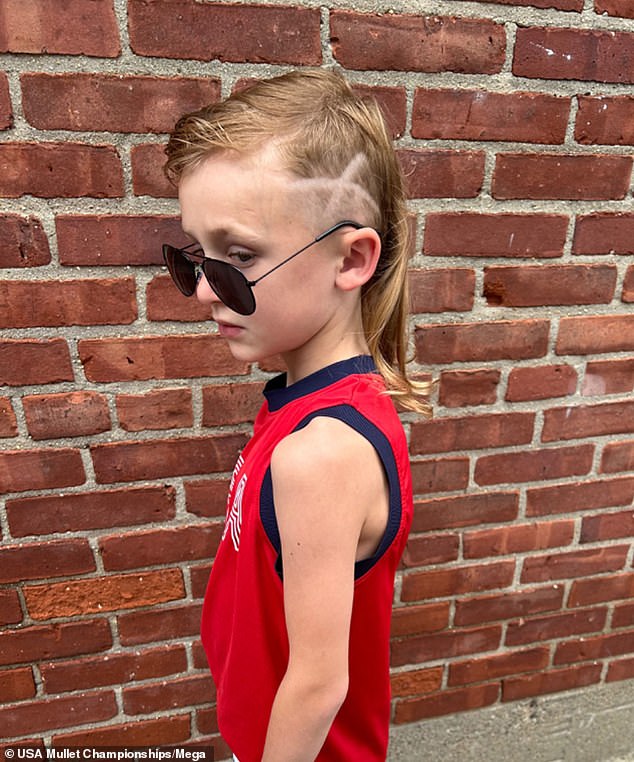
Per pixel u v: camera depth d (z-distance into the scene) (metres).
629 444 1.29
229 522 0.76
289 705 0.59
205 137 0.58
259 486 0.63
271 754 0.61
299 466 0.56
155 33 0.86
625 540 1.38
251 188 0.57
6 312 0.95
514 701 1.47
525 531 1.31
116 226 0.94
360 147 0.64
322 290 0.63
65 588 1.14
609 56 1.00
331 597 0.57
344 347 0.69
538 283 1.12
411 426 1.17
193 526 1.15
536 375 1.18
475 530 1.28
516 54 0.97
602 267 1.14
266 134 0.58
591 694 1.52
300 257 0.60
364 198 0.65
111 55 0.86
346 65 0.92
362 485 0.58
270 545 0.62
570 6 0.97
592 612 1.43
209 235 0.60
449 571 1.31
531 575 1.36
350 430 0.59
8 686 1.18
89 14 0.84
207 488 1.13
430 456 1.20
